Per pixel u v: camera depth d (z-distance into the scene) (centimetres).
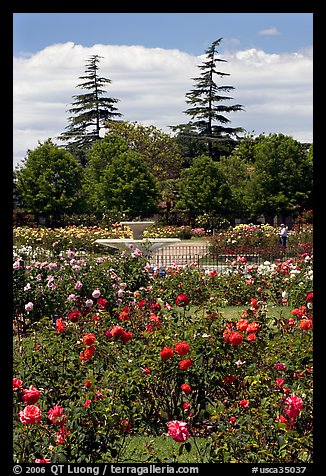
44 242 2442
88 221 3631
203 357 578
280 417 447
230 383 580
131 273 1194
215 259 2306
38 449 450
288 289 1233
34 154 3741
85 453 447
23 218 3697
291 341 593
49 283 1002
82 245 2427
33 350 605
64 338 627
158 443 544
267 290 1295
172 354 540
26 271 1030
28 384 563
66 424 455
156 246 1795
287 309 1194
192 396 581
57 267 1080
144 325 707
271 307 1208
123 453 484
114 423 459
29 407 428
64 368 576
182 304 682
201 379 574
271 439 443
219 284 1277
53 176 3712
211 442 452
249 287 1256
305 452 460
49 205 3625
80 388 536
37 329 749
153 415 583
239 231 2544
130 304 834
